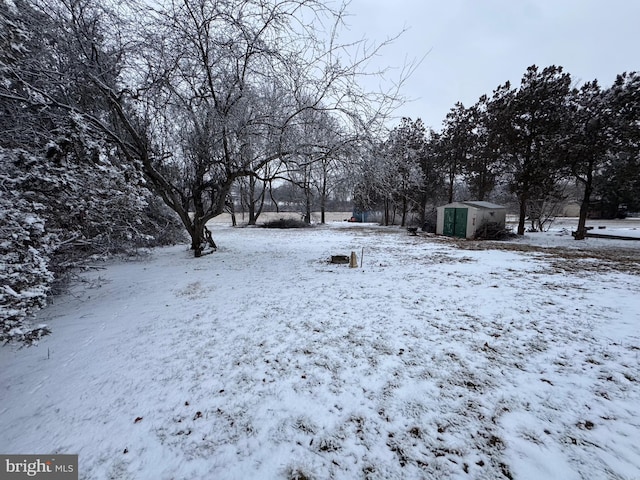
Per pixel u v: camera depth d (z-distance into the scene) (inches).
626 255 418.9
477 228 669.3
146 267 344.5
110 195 215.8
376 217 1462.8
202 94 341.4
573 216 1588.3
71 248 209.9
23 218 128.3
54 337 157.9
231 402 103.1
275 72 304.7
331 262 370.9
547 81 599.8
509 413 94.6
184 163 414.9
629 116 493.7
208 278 290.2
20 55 188.5
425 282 266.1
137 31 266.7
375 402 101.5
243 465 77.9
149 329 167.8
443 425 90.0
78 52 251.1
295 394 106.9
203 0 273.7
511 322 169.6
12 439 87.6
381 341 148.0
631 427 87.4
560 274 293.4
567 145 555.2
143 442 86.0
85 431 90.7
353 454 80.5
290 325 170.9
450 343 144.5
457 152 894.4
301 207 1373.0
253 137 345.7
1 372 124.4
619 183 561.0
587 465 74.7
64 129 197.6
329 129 329.1
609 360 126.3
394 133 331.6
